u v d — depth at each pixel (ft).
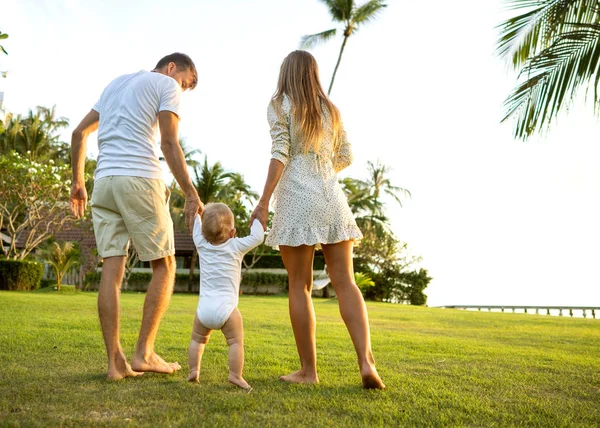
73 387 8.23
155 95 10.21
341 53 83.87
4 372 9.21
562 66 19.77
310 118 9.99
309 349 9.58
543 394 8.92
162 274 10.03
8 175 61.82
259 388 8.68
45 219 67.62
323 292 87.04
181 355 12.12
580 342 18.99
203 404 7.33
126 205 9.72
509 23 21.68
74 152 11.10
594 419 7.34
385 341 17.07
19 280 56.54
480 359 13.07
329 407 7.43
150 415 6.73
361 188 130.41
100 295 9.32
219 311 9.04
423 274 98.58
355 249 99.19
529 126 20.52
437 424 6.80
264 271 95.14
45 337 14.08
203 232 9.75
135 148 9.93
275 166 9.83
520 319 34.35
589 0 20.01
